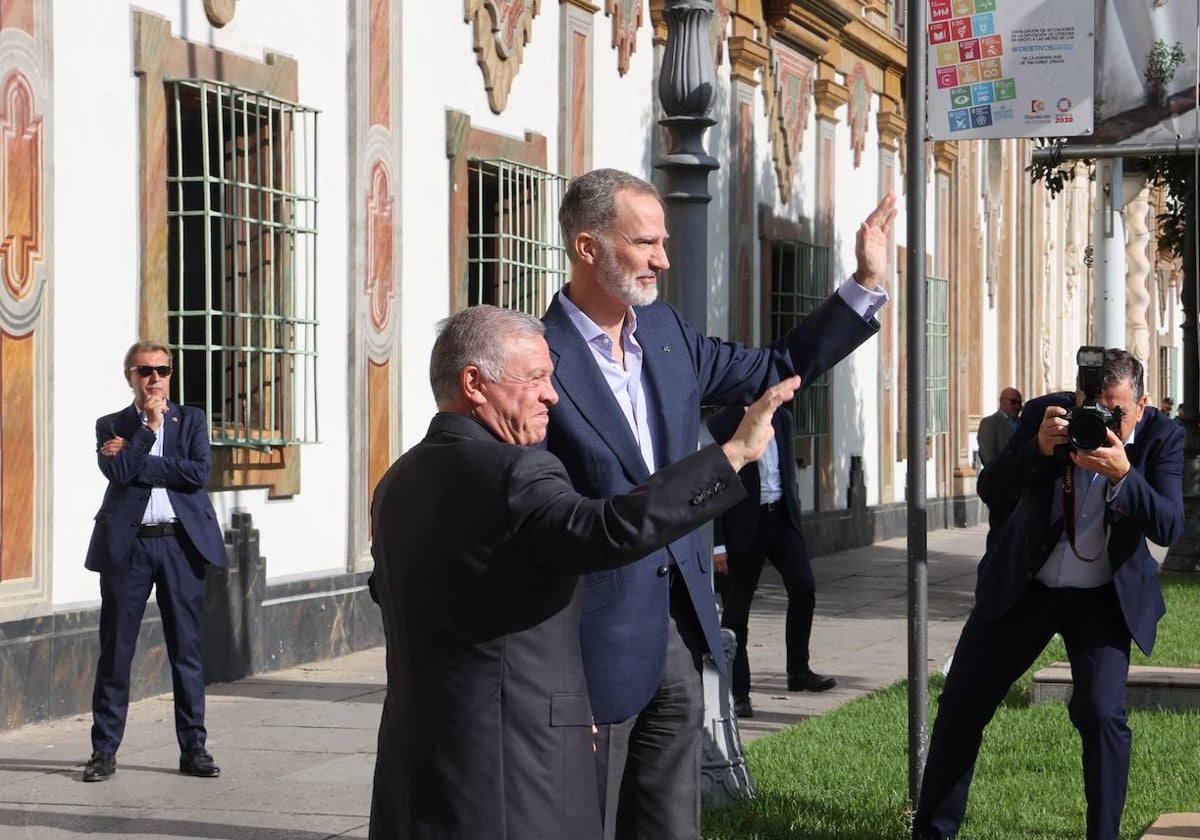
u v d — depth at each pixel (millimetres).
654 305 4223
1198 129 6926
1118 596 5285
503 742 3168
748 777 6629
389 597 3336
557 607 3234
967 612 14344
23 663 8492
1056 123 6074
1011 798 6746
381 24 11797
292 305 10750
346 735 8445
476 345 3395
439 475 3275
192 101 10086
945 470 25828
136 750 8000
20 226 8578
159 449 7535
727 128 17672
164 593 7398
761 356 4297
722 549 8797
